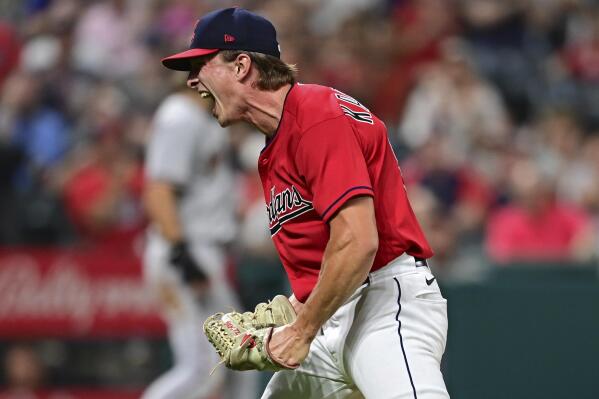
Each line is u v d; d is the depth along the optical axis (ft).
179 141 72.23
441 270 87.92
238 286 85.66
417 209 87.92
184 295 72.69
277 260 86.99
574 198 114.62
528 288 86.33
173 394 73.10
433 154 110.42
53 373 90.17
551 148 121.19
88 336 88.28
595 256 96.68
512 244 101.71
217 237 74.69
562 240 101.30
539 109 134.10
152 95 118.52
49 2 135.33
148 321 88.33
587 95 136.98
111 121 112.27
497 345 85.87
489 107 124.77
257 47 41.55
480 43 139.44
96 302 88.33
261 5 137.18
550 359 85.87
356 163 39.52
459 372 85.66
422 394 40.45
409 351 41.19
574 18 144.46
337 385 44.68
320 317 39.55
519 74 135.85
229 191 75.87
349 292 39.14
